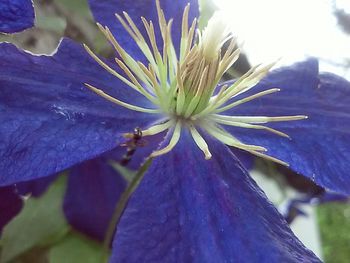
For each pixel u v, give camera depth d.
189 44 0.05
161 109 0.05
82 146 0.05
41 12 0.07
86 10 0.07
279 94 0.06
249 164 0.07
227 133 0.05
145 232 0.05
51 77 0.05
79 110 0.05
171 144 0.05
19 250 0.07
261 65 0.05
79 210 0.07
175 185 0.05
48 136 0.05
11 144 0.05
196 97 0.05
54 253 0.08
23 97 0.05
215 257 0.05
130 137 0.05
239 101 0.06
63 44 0.05
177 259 0.05
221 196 0.05
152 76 0.05
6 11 0.05
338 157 0.06
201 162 0.05
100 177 0.07
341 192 0.06
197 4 0.06
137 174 0.06
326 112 0.06
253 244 0.05
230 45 0.05
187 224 0.05
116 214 0.06
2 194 0.06
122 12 0.06
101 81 0.05
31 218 0.07
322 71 0.06
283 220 0.05
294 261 0.05
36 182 0.07
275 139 0.06
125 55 0.05
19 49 0.05
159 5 0.05
